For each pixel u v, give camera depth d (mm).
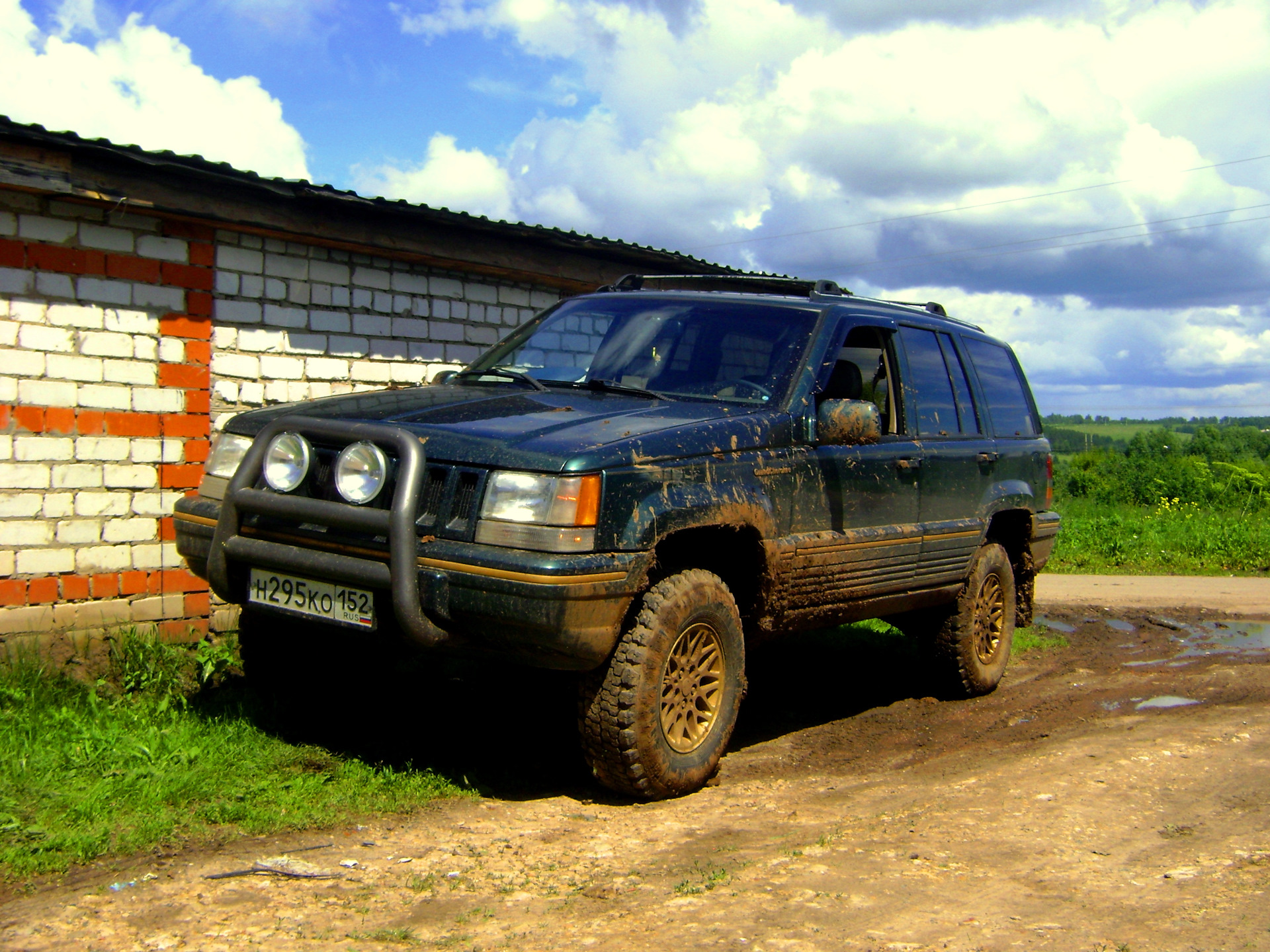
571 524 3613
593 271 8023
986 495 6094
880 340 5473
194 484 5812
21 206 5141
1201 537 15547
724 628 4289
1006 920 2963
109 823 3459
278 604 4059
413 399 4441
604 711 3924
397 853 3428
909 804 4113
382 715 5047
